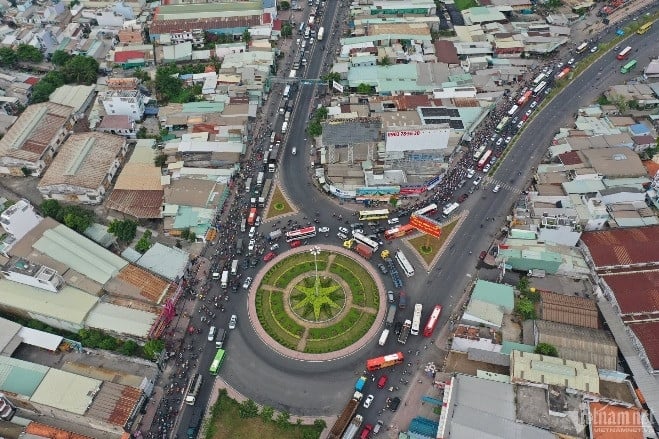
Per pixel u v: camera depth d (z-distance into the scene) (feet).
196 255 616.80
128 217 655.76
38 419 483.51
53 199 654.94
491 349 513.04
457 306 565.94
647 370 491.31
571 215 618.44
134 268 577.84
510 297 542.57
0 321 534.37
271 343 539.29
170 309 551.59
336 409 489.67
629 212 628.28
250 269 605.31
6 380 483.92
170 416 484.33
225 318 559.79
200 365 521.65
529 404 462.19
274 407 492.13
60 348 529.86
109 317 535.60
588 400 467.52
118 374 500.74
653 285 543.39
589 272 575.38
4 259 589.73
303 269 603.67
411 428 464.65
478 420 449.48
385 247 624.59
